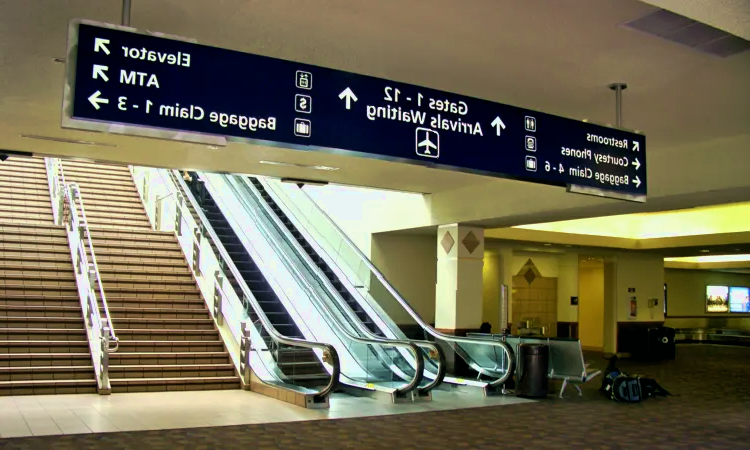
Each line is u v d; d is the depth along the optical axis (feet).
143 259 46.98
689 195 30.58
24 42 19.43
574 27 18.17
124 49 14.26
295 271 44.27
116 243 47.47
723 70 21.03
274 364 36.06
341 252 49.21
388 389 35.19
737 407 35.63
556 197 35.58
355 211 51.65
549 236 54.95
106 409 30.04
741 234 52.31
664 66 20.86
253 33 19.20
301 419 29.53
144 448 23.41
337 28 18.76
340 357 39.37
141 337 38.68
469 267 43.45
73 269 43.29
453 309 42.88
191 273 46.39
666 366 58.18
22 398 32.04
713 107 24.70
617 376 37.73
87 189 57.72
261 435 26.03
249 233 49.78
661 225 59.06
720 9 12.96
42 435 24.81
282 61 16.25
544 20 17.79
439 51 20.31
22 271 41.98
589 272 72.90
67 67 13.67
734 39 18.70
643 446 25.89
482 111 19.62
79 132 28.53
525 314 65.31
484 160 19.51
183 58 14.92
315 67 16.76
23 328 36.99
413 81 23.12
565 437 27.22
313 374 36.99
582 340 72.69
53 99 24.41
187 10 17.62
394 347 36.81
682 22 17.71
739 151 28.27
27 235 46.16
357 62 21.45
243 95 15.62
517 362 38.42
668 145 30.37
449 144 18.85
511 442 26.11
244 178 57.41
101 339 34.12
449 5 17.12
